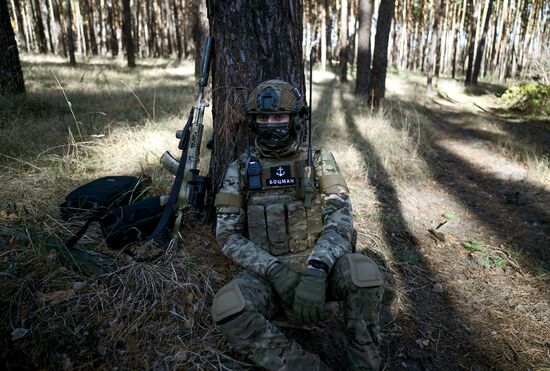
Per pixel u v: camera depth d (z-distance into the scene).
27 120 5.15
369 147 5.57
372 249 3.05
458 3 28.19
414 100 13.45
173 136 4.88
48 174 3.31
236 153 2.62
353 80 19.31
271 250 1.94
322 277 1.67
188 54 29.48
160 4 31.11
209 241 2.60
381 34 9.60
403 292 2.67
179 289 2.16
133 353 1.87
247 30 2.47
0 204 2.72
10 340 1.81
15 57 6.32
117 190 2.84
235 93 2.54
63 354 1.82
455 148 7.10
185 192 2.50
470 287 2.82
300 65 2.64
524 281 2.92
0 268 2.11
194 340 1.96
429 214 4.03
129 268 2.23
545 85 12.97
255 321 1.66
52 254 2.23
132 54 17.66
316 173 2.00
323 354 2.07
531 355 2.24
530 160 5.95
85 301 2.04
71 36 15.73
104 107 6.45
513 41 29.23
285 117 1.90
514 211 4.30
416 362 2.17
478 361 2.20
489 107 13.86
